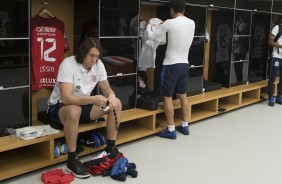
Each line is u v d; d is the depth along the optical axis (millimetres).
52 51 3623
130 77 3922
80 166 2924
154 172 3076
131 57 3883
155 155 3467
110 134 3197
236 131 4340
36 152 3188
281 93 5906
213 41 5527
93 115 3135
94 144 3363
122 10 3668
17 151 3217
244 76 5809
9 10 2836
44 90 3664
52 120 3117
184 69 3918
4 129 2957
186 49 3918
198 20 4664
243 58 5691
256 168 3234
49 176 2846
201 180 2955
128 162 3121
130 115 3738
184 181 2926
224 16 5363
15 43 2916
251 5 5699
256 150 3697
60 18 3678
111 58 3650
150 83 4637
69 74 2941
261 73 6391
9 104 2963
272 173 3137
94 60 2959
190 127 4453
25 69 3023
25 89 3053
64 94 2916
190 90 4742
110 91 3221
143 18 4449
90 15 3531
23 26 2941
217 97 4859
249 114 5203
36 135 2932
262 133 4293
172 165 3240
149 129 4020
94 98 2922
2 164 2939
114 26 3613
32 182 2812
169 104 3906
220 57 5504
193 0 4594
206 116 4758
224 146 3785
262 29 6203
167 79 3869
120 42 3715
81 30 3680
